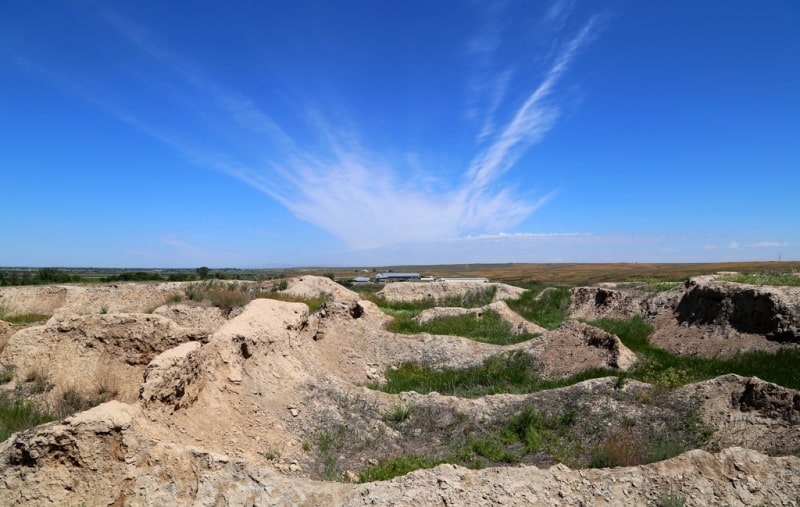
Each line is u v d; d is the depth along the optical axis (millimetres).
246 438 8453
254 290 27406
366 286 43875
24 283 34656
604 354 13609
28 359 9945
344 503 6219
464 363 15148
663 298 18984
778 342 13461
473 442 9055
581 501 6285
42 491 5996
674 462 6809
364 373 14469
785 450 7887
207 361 9281
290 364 11438
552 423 9766
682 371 11922
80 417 6426
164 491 6281
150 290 25859
